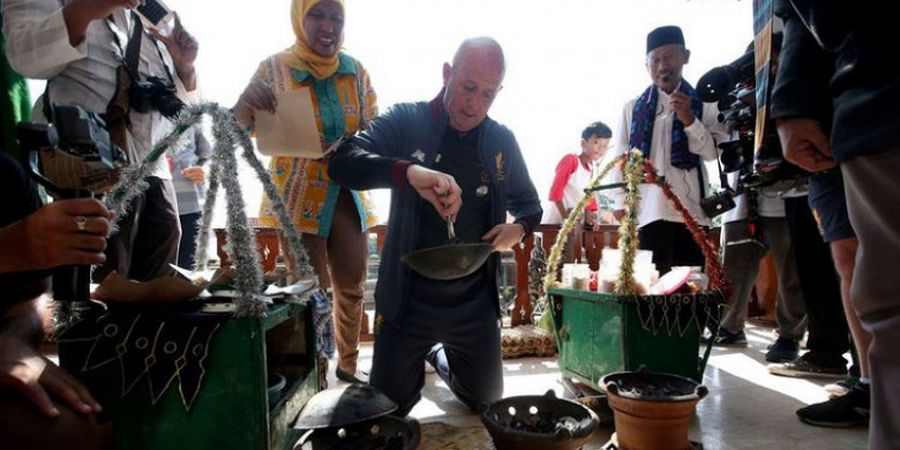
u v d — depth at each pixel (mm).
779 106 1206
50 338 1054
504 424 1305
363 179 1689
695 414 1995
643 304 1838
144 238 1924
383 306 1870
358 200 2213
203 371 1006
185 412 1010
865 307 838
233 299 1155
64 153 1003
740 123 1814
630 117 3088
